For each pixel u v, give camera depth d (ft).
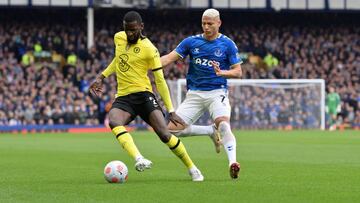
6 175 103.45
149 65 89.20
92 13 344.28
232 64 96.43
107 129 300.61
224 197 74.28
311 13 394.93
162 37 377.91
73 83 323.16
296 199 72.79
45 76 316.60
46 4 346.33
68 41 357.20
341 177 96.53
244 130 287.28
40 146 187.11
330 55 375.86
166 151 162.91
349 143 193.88
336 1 381.19
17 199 74.54
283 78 353.51
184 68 342.64
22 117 296.10
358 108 321.52
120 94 89.86
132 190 80.48
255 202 70.69
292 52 377.30
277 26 393.29
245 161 129.59
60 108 301.02
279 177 96.63
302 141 204.54
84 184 88.02
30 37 351.87
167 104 88.84
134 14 87.35
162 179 94.02
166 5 359.87
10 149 173.78
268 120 297.94
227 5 369.91
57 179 96.12
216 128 99.55
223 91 97.81
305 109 300.40
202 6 366.43
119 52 89.20
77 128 299.38
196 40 97.91
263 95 297.94
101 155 150.92
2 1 344.28
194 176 91.04
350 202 70.74
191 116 99.30
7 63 327.67
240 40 383.45
